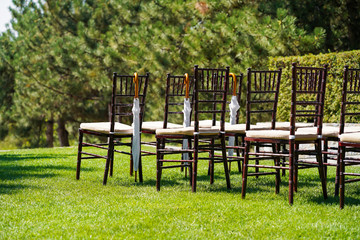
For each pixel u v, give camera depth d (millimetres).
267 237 4605
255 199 6289
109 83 20719
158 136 7055
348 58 10953
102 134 7762
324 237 4590
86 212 5574
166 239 4582
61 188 7195
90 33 21453
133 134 7574
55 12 24547
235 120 8250
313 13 18359
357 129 6973
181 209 5617
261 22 16078
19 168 9609
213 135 7125
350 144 5672
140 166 7836
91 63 21391
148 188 7199
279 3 17344
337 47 19125
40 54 24156
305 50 15320
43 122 28250
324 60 11398
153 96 19172
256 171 8305
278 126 8039
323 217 5297
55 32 25156
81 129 8102
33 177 8320
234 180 8031
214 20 17734
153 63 18172
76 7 24344
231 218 5262
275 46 15125
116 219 5223
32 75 23719
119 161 10656
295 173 6863
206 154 11875
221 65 16578
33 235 4723
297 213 5484
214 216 5328
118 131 7617
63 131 28594
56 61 23359
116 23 22688
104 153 12430
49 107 24656
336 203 6055
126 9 22172
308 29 17219
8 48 26984
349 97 10969
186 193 6719
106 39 20438
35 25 24906
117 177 8336
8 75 27219
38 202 6129
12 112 26250
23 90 24484
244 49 15781
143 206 5793
